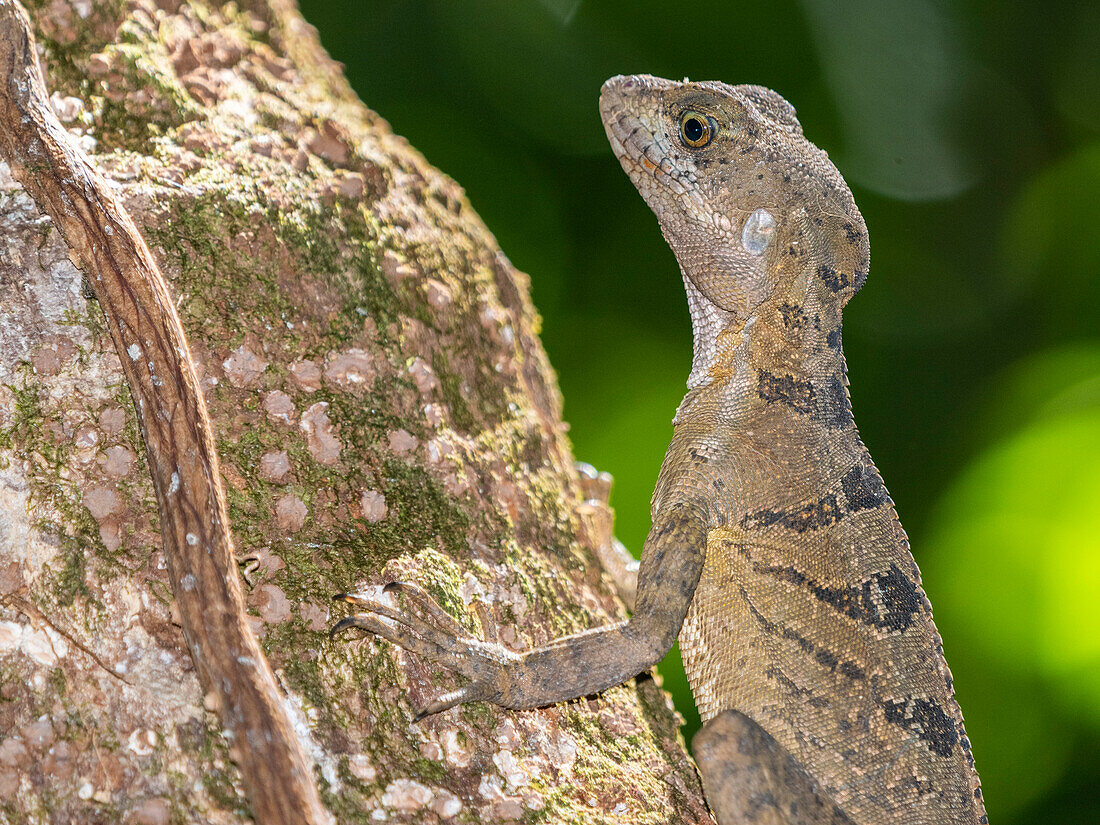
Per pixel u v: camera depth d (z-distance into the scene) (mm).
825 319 4250
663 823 3533
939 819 3629
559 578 4129
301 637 3117
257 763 2557
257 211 3721
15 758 2711
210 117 3949
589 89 8938
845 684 3779
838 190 4352
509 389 4508
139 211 3459
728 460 4090
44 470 3020
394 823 2943
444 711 3287
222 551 2777
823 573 3934
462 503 3828
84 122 3613
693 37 8891
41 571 2910
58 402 3102
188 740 2799
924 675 3861
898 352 8891
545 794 3305
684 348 8578
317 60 5148
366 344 3836
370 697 3133
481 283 4656
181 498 2803
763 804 3447
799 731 3754
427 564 3506
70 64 3688
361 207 4156
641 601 3773
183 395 2914
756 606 3945
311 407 3562
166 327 2975
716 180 4305
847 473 4098
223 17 4633
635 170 4465
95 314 3211
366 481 3572
